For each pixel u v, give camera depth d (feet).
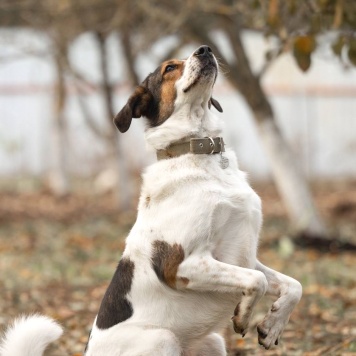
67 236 60.08
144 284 21.59
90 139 98.12
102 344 21.56
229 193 21.61
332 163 98.27
